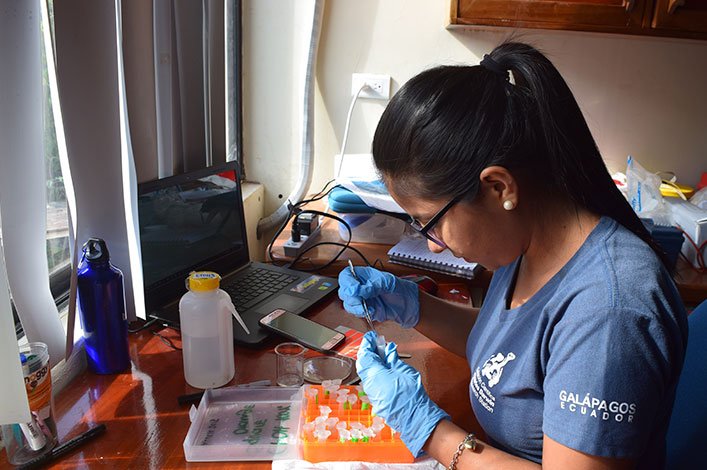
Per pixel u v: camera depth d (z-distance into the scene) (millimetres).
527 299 772
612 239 690
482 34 1996
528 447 782
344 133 2135
